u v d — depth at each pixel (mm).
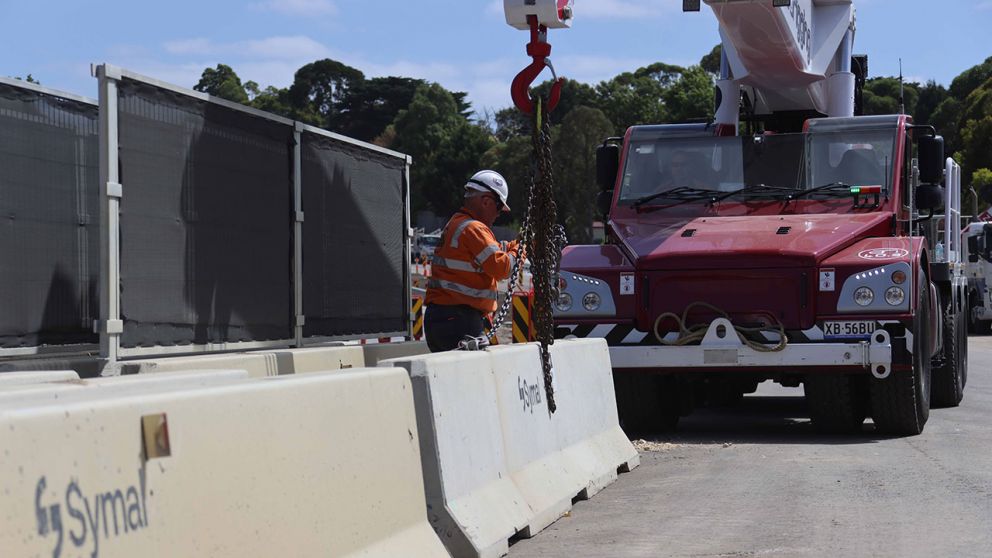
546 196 7113
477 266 7703
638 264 10359
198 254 7340
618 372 10492
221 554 3742
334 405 4539
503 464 6168
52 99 6926
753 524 6270
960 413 12602
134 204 6664
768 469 8359
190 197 7254
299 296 8672
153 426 3512
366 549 4598
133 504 3402
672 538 5965
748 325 10133
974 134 71750
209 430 3775
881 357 9727
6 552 2965
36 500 3076
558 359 7566
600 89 120875
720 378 11781
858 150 11258
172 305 7039
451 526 5281
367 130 135000
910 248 10203
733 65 11891
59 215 6961
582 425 7836
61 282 6957
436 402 5402
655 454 9453
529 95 7160
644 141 11797
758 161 11430
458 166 115750
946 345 13211
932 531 6012
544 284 7082
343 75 145250
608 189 11984
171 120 7055
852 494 7195
